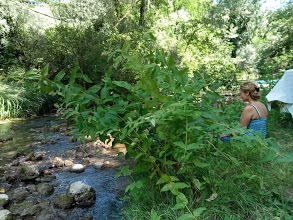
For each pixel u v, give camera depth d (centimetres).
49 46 1010
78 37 969
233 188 222
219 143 206
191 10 1845
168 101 175
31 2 1310
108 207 277
